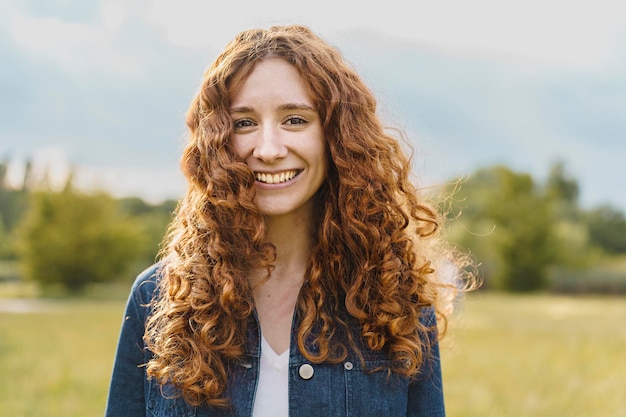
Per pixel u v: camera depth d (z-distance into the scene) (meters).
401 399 2.11
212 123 2.03
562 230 49.16
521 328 16.88
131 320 2.15
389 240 2.14
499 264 46.91
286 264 2.18
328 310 2.12
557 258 46.97
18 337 15.21
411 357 2.08
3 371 10.32
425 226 2.31
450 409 7.67
